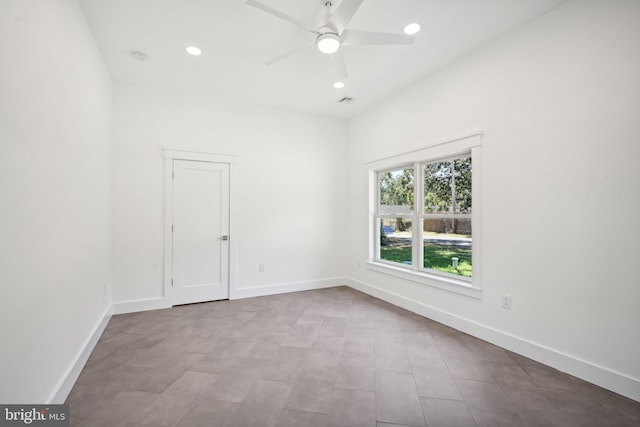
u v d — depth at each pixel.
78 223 2.12
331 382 2.01
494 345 2.58
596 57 1.98
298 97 3.95
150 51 2.82
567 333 2.12
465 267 3.03
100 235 2.81
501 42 2.55
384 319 3.23
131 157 3.48
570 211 2.11
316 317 3.29
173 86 3.59
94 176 2.58
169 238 3.66
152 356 2.38
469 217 2.98
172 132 3.70
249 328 2.97
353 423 1.61
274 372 2.14
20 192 1.32
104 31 2.50
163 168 3.65
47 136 1.60
